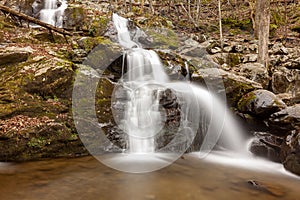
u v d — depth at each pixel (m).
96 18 9.42
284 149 4.62
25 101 5.03
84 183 3.71
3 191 3.40
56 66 5.54
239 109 5.96
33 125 4.70
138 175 4.06
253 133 5.72
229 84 6.12
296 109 5.21
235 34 13.61
